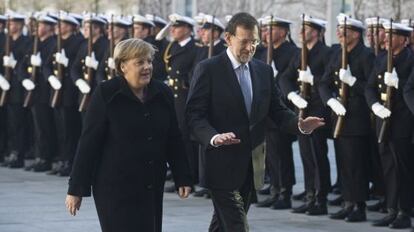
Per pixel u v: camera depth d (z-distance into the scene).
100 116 15.95
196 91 18.09
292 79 26.66
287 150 27.02
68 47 33.50
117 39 31.89
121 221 15.95
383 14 35.56
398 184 24.14
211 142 17.28
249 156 18.14
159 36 30.00
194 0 46.31
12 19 35.75
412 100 23.17
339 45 25.80
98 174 16.08
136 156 15.95
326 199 26.16
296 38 41.78
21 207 26.55
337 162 27.98
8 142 36.88
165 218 25.14
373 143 26.19
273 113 18.55
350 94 24.91
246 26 17.84
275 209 26.97
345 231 23.62
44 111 34.50
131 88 15.99
